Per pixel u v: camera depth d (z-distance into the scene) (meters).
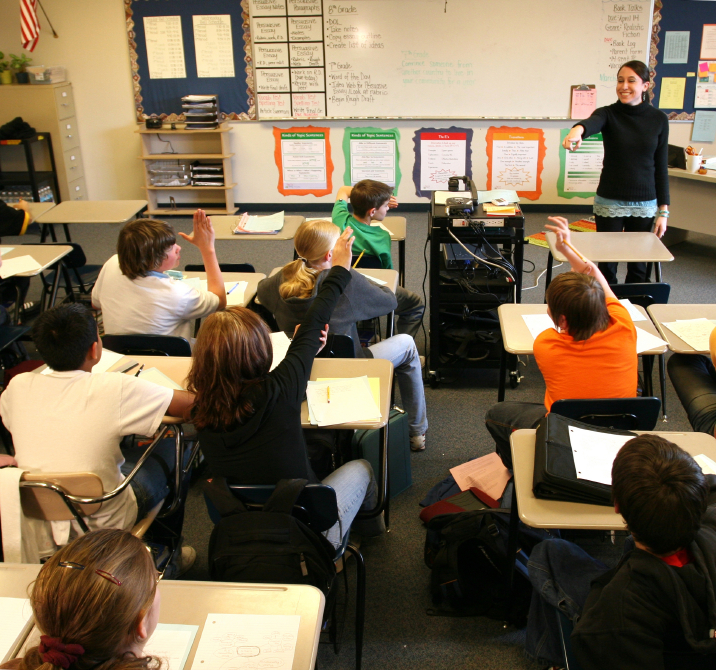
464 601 1.97
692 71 6.02
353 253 3.30
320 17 5.95
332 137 6.38
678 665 1.16
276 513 1.40
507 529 1.97
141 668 0.85
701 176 4.98
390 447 2.45
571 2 5.77
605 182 3.78
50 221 3.98
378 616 1.98
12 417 1.64
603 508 1.50
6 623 1.19
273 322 3.08
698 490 1.12
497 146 6.30
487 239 3.15
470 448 2.84
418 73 6.08
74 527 1.61
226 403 1.43
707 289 4.60
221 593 1.25
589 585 1.51
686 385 2.36
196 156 6.22
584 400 1.81
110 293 2.50
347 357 2.30
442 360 3.35
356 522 2.24
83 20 6.14
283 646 1.14
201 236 2.54
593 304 1.86
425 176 6.46
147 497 1.82
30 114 6.13
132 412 1.63
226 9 6.01
